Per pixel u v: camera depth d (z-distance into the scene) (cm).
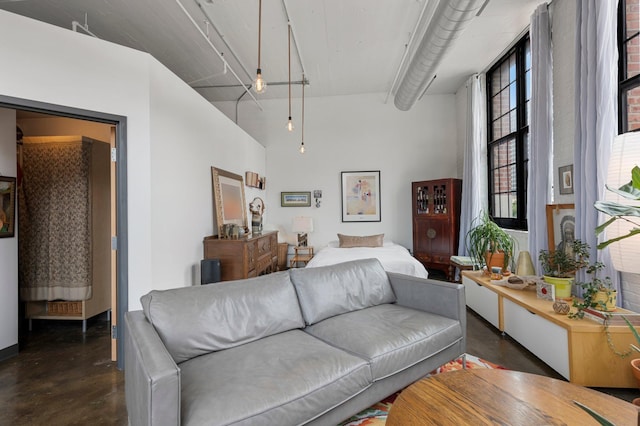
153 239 252
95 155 327
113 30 346
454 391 121
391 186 572
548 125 295
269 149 590
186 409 110
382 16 329
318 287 209
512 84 412
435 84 521
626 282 217
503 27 356
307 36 365
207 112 354
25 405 185
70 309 317
